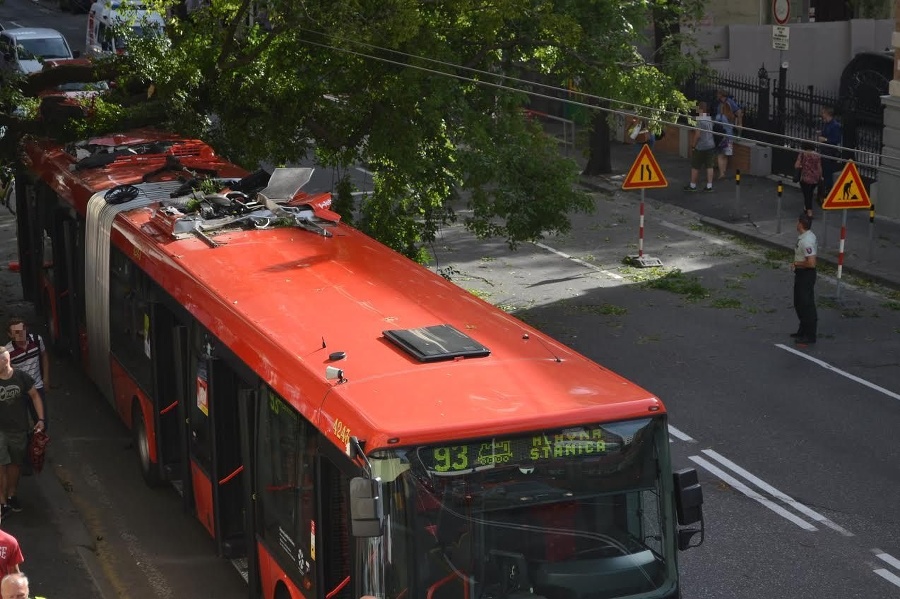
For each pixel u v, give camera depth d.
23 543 15.24
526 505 10.10
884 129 33.47
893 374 21.88
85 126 24.55
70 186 20.95
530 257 30.58
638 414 10.45
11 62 51.97
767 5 45.03
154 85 24.48
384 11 21.55
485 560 9.98
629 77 23.61
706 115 36.88
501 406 10.31
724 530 15.81
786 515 16.23
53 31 53.84
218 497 14.03
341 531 10.97
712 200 36.38
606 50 23.19
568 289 27.72
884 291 27.52
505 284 28.16
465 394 10.56
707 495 16.92
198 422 14.99
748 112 40.53
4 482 15.86
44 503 16.62
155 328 16.22
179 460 16.52
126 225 17.80
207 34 24.19
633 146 45.16
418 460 9.80
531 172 23.03
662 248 31.34
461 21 23.19
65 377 22.52
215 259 15.19
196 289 14.52
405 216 24.48
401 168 22.95
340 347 11.86
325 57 23.80
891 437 18.89
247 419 12.98
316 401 10.93
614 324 25.05
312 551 11.27
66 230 21.14
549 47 23.95
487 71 23.89
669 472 10.57
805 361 22.62
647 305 26.38
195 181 18.75
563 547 10.22
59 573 14.46
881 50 43.75
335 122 24.50
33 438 15.73
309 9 22.20
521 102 23.67
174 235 16.19
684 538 10.84
